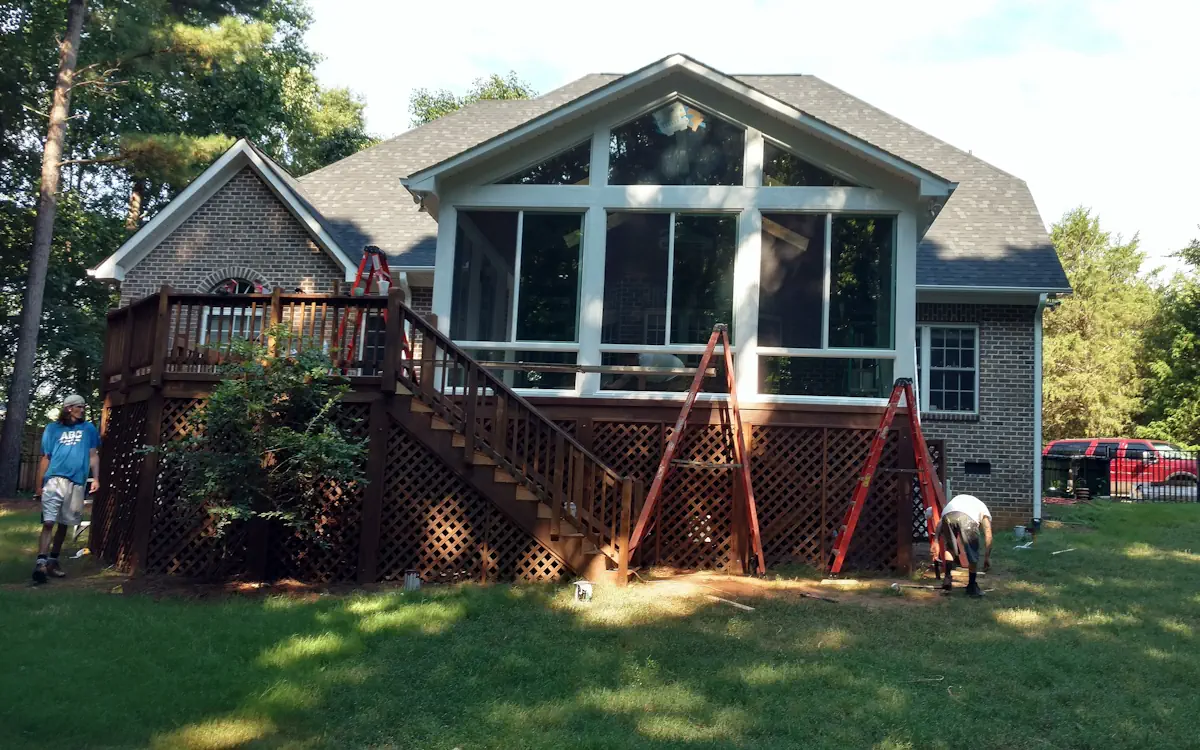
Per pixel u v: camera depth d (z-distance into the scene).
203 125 29.80
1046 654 6.36
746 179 10.44
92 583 8.70
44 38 23.56
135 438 9.77
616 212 10.57
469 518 9.07
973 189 17.73
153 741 4.42
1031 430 15.37
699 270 10.44
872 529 9.88
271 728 4.66
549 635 6.72
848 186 10.35
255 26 21.03
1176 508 17.69
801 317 10.21
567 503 9.09
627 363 10.33
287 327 9.02
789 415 10.02
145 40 20.08
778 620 7.32
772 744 4.55
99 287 26.56
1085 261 44.31
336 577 9.04
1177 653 6.48
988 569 9.29
